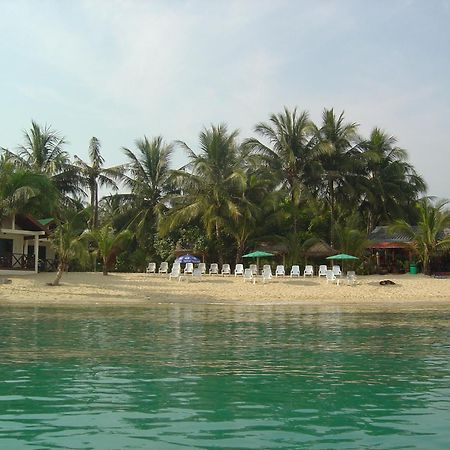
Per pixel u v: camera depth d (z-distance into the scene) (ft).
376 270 141.38
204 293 100.07
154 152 168.76
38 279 110.01
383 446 20.67
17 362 36.47
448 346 44.62
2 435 21.80
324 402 26.84
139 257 150.30
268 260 146.82
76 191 165.78
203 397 27.66
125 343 45.19
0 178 111.45
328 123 168.66
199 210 136.67
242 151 155.33
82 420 23.73
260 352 41.16
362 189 164.45
